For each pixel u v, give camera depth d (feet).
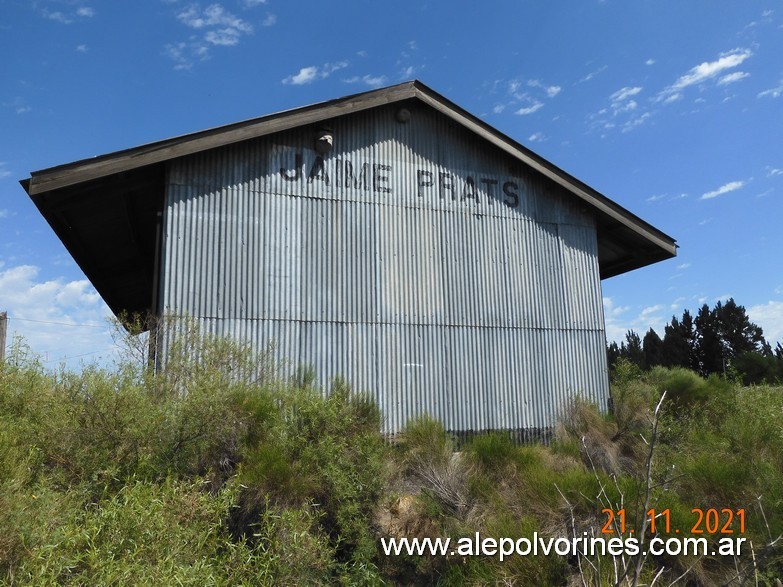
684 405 34.17
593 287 39.14
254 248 31.27
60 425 17.48
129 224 37.09
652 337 147.33
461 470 24.61
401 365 33.14
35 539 12.22
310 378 29.37
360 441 22.84
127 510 13.42
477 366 34.83
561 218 39.22
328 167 33.76
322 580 18.15
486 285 36.11
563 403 36.35
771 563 18.65
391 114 35.99
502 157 38.34
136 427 18.29
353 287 32.96
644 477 24.03
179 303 29.30
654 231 40.04
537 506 21.95
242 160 31.91
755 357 100.89
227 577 15.08
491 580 19.43
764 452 25.11
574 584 18.57
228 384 23.36
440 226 35.78
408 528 21.42
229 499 16.79
